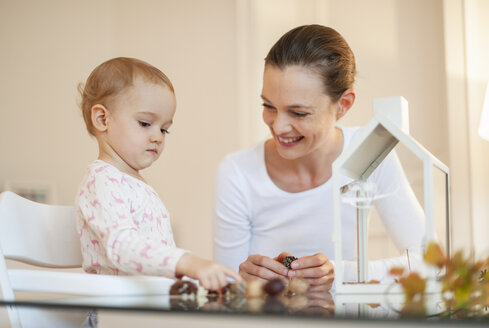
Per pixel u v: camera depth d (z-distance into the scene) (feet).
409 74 9.11
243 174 5.59
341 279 2.95
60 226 4.00
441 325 1.97
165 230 4.36
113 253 3.32
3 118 12.21
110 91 4.13
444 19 8.39
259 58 10.06
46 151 11.75
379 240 3.07
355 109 9.52
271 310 2.15
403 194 2.96
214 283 2.81
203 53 10.99
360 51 9.53
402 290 2.69
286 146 4.75
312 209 5.41
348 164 3.07
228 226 5.69
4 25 12.35
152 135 4.21
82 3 11.88
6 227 3.61
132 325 2.35
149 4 11.63
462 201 8.13
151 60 11.62
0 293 2.90
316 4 9.81
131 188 4.01
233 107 10.58
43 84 11.92
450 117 8.29
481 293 2.39
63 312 3.19
